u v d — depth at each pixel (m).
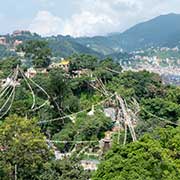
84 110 140.38
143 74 166.62
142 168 41.91
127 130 121.75
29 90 150.50
